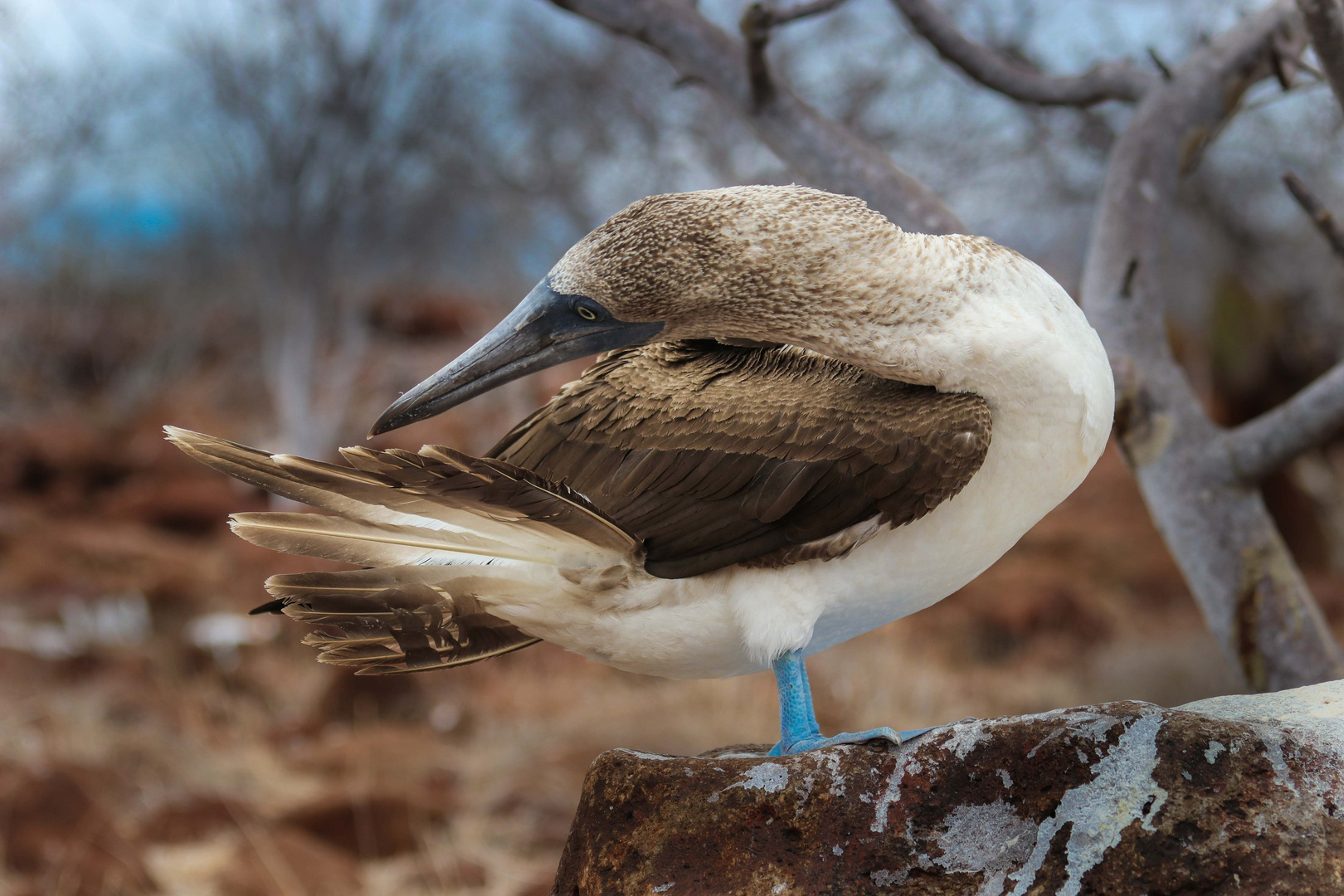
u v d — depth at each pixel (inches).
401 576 96.6
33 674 437.7
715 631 97.0
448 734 405.7
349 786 343.3
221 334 1008.2
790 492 92.7
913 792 88.0
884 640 485.7
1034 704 445.4
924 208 147.4
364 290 823.1
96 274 1024.2
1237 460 148.4
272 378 805.2
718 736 390.9
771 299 93.9
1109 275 153.6
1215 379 584.4
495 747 389.7
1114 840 83.3
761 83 156.1
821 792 89.2
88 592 546.0
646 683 445.4
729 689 426.3
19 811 289.6
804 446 93.7
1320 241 534.3
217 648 479.5
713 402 98.3
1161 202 154.1
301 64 747.4
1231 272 567.2
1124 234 153.4
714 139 488.7
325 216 766.5
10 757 343.0
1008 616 519.8
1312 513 567.2
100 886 277.3
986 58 166.2
